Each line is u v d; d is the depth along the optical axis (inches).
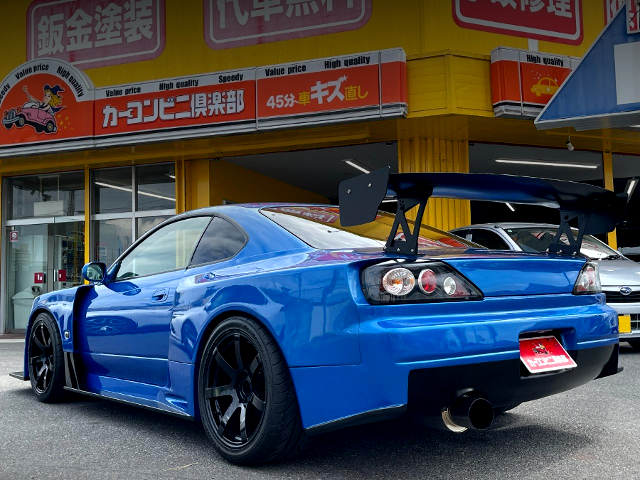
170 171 432.5
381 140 386.9
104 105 387.9
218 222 118.8
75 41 441.7
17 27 457.4
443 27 367.9
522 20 382.0
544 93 344.5
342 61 343.3
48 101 401.1
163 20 422.9
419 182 89.2
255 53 400.5
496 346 86.1
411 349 80.3
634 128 376.8
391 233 93.7
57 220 458.9
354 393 83.3
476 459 99.1
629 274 236.5
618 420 126.2
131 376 128.3
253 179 479.5
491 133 378.3
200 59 411.8
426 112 336.8
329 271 88.1
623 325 227.0
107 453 107.1
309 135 370.3
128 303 126.7
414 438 111.7
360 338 82.8
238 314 100.0
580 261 105.7
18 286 466.9
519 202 113.6
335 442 109.6
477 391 85.4
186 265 120.3
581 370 98.6
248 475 92.3
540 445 107.3
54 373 148.7
